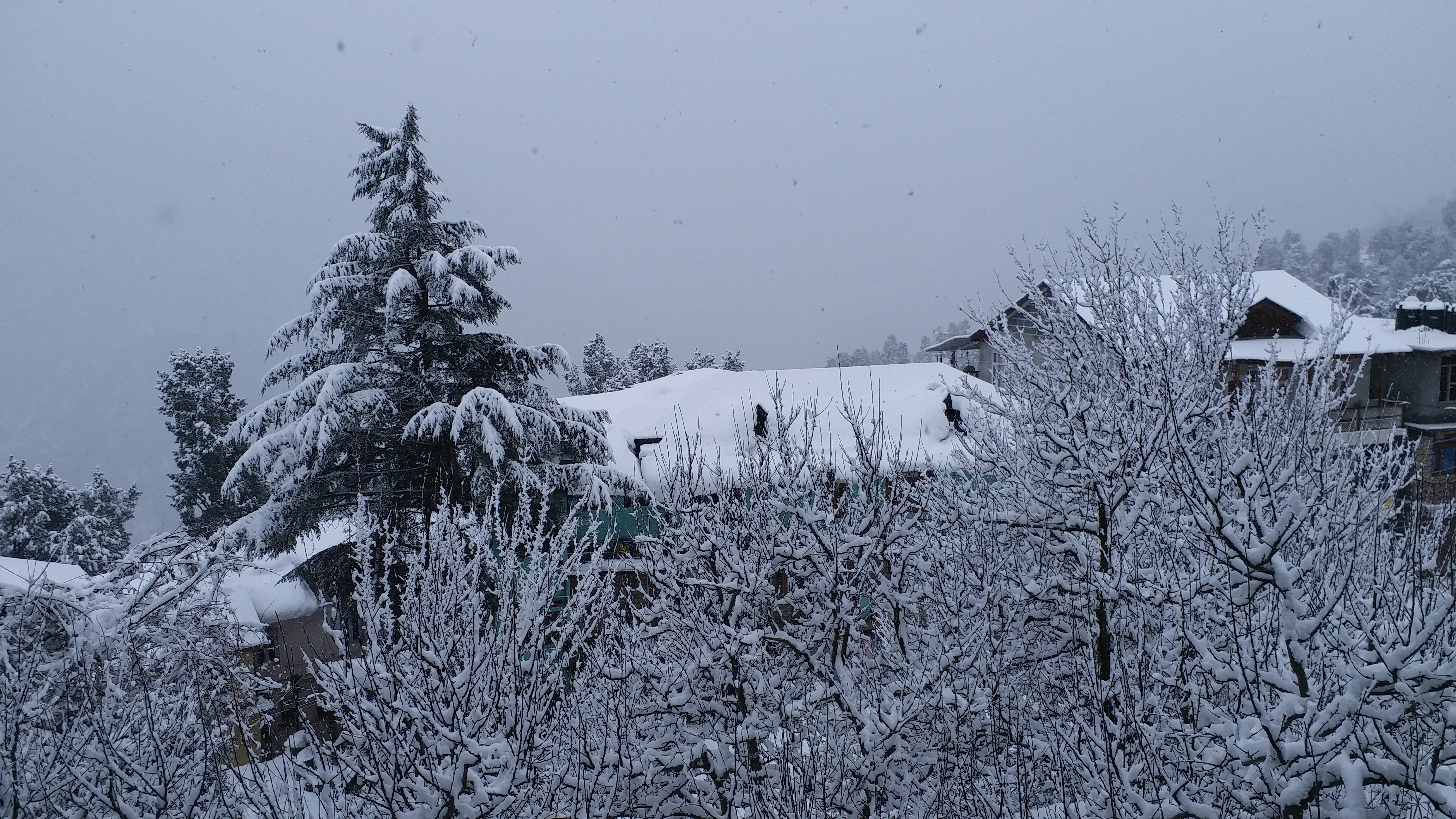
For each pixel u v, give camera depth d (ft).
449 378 62.95
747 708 30.27
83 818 24.29
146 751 25.09
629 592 32.91
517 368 62.80
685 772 27.50
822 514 31.12
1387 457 30.96
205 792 23.89
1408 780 18.37
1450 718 18.29
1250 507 21.33
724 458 68.08
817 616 31.65
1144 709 26.37
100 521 133.08
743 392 83.87
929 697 28.07
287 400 55.11
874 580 32.48
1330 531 26.00
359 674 23.13
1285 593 19.98
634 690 28.58
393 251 60.85
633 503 60.90
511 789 22.43
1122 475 30.17
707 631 29.84
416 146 63.93
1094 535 31.76
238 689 36.42
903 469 34.47
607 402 90.07
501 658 23.59
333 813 22.59
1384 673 18.29
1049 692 33.86
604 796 25.63
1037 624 36.11
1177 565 29.25
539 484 53.88
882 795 29.09
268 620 69.82
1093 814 23.27
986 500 36.81
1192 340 36.40
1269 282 94.53
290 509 55.62
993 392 70.49
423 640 23.17
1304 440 30.19
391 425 58.85
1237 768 22.21
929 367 88.74
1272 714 19.39
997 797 27.50
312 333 59.00
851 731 29.43
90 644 30.30
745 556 31.89
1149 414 32.24
